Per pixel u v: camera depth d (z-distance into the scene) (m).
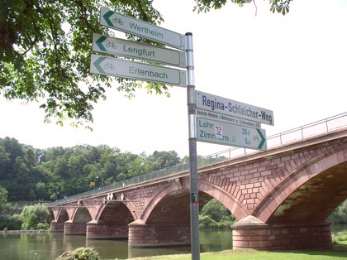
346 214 96.88
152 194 57.12
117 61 7.62
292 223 34.69
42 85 12.82
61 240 80.50
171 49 8.00
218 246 53.38
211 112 7.88
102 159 167.25
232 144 8.15
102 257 46.41
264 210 33.28
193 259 6.98
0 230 115.81
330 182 30.75
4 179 146.00
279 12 9.73
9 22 7.72
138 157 173.50
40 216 121.25
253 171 34.75
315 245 35.28
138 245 58.62
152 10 11.65
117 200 65.44
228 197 37.53
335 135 27.14
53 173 159.62
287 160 31.42
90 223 82.50
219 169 39.03
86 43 12.09
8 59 8.02
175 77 7.89
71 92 12.96
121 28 7.80
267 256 27.39
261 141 8.86
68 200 102.94
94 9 11.58
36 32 8.91
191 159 7.35
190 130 7.50
